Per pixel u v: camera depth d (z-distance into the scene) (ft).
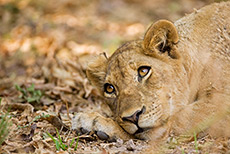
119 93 32.42
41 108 43.09
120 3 98.48
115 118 33.32
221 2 38.11
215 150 28.43
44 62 66.03
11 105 40.06
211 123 31.63
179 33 35.83
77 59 61.05
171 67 33.55
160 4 94.22
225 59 34.94
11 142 30.58
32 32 85.56
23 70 67.82
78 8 97.76
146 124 30.68
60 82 51.78
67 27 86.28
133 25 85.05
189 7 88.53
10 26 90.07
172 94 32.78
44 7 98.68
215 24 36.35
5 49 79.71
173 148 29.66
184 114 32.19
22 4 100.48
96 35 81.51
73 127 33.30
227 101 32.63
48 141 31.35
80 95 48.57
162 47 33.86
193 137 30.58
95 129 32.07
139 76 32.35
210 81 34.24
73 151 29.60
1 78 65.31
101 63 38.01
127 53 33.65
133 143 30.37
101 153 28.50
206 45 35.60
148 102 31.07
